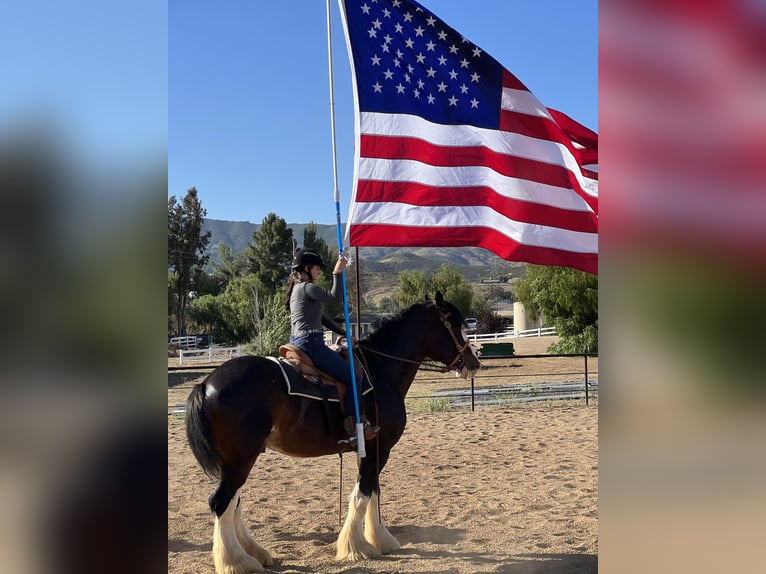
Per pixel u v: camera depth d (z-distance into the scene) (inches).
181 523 237.5
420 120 238.4
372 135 234.1
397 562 196.9
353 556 199.2
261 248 2208.4
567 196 246.1
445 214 237.8
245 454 181.9
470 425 443.8
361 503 204.8
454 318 239.1
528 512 245.4
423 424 450.6
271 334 895.1
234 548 182.1
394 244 233.3
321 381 198.8
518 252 241.1
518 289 1269.7
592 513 241.6
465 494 272.7
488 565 191.8
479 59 244.4
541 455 346.6
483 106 242.7
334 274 206.5
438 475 306.3
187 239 1914.4
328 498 272.8
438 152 239.6
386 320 235.0
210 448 176.9
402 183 235.5
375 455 213.9
